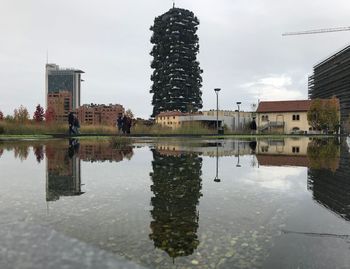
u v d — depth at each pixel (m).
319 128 62.91
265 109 79.38
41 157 11.80
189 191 5.75
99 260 2.11
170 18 96.69
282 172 8.41
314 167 9.61
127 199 5.06
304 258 2.88
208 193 5.58
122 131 37.12
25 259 2.12
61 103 125.56
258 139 33.62
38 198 4.99
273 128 76.69
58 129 36.66
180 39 97.31
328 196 5.42
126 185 6.28
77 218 3.96
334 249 3.09
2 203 4.58
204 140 28.91
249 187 6.20
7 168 8.77
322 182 6.88
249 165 9.94
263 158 12.37
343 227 3.75
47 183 6.41
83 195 5.30
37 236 2.59
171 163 10.23
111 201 4.90
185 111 95.38
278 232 3.56
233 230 3.62
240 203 4.87
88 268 1.98
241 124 78.00
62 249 2.30
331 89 95.06
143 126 43.94
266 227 3.73
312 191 5.86
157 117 86.69
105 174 7.75
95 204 4.68
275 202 4.95
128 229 3.59
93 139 27.58
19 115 45.81
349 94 83.44
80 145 19.30
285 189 6.02
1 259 2.12
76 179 6.95
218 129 46.56
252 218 4.08
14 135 32.28
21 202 4.68
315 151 16.73
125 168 8.91
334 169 9.14
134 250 3.01
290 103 78.38
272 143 24.97
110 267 2.00
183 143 23.20
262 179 7.20
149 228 3.64
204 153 14.33
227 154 13.98
